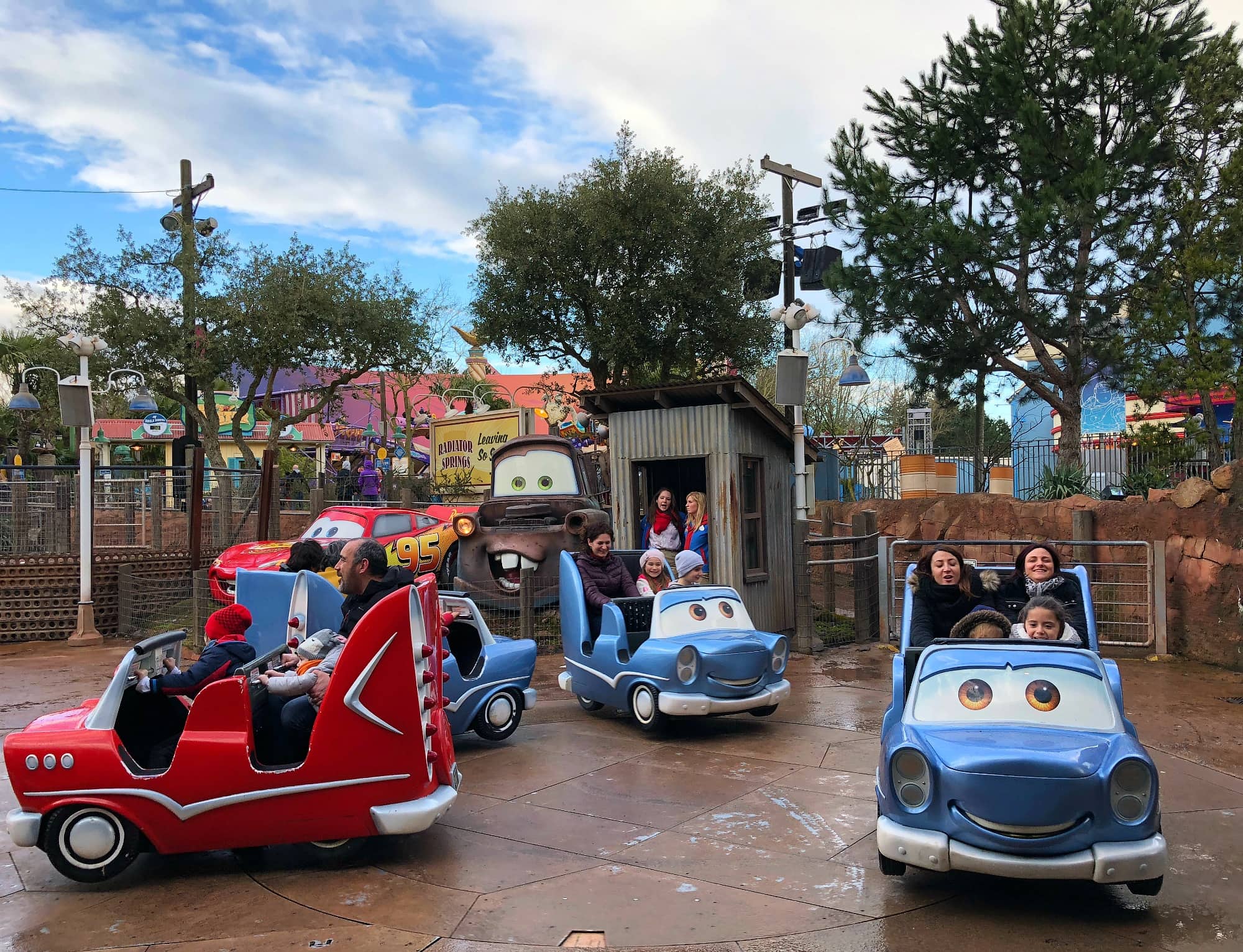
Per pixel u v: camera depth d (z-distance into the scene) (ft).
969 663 16.72
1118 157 48.78
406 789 17.03
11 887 16.40
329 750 16.62
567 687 29.30
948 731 15.57
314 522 47.96
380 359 71.10
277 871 16.88
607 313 64.85
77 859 16.20
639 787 21.45
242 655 18.01
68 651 45.16
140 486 55.11
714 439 37.70
